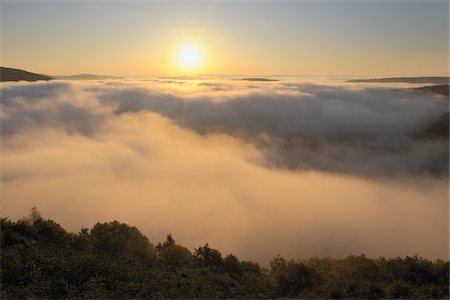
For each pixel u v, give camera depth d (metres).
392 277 14.10
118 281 13.48
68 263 14.12
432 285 12.42
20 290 11.56
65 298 11.70
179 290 14.36
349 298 12.58
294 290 14.97
